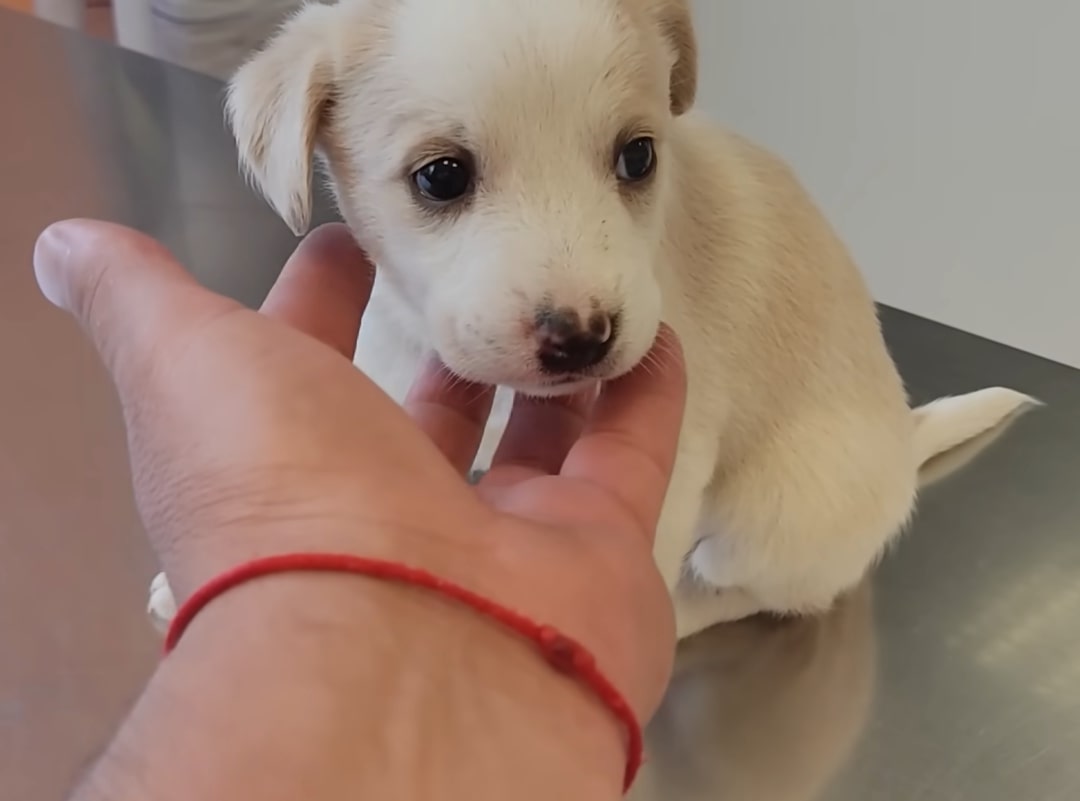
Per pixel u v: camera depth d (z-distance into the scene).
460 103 0.17
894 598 0.24
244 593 0.13
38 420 0.24
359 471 0.14
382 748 0.11
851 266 0.25
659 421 0.17
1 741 0.18
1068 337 0.36
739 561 0.24
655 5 0.19
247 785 0.11
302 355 0.14
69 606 0.20
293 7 0.43
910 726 0.21
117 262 0.16
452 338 0.17
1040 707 0.21
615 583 0.14
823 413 0.24
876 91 0.38
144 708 0.12
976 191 0.37
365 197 0.19
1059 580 0.24
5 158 0.33
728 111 0.42
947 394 0.29
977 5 0.35
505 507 0.15
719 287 0.22
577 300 0.16
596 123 0.17
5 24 0.39
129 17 0.46
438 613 0.13
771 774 0.20
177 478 0.14
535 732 0.12
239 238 0.31
